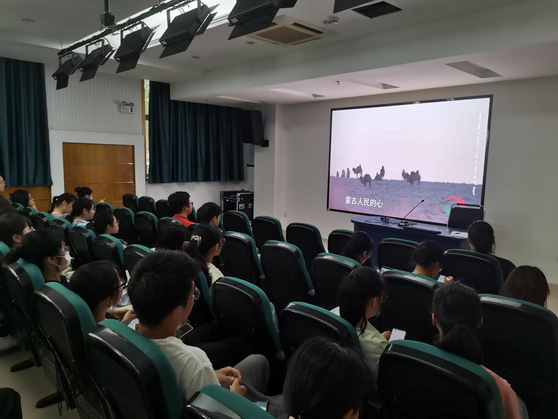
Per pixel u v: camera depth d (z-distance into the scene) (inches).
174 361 47.0
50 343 63.4
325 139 293.7
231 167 356.8
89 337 44.0
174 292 47.1
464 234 175.9
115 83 285.6
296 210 319.3
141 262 49.4
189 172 329.1
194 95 283.6
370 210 269.1
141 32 149.9
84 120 273.9
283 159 325.4
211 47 206.8
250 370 65.1
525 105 198.2
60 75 202.7
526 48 140.2
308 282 110.4
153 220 165.0
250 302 67.3
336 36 182.2
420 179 241.3
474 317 54.2
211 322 91.0
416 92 239.5
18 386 94.7
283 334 64.5
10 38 193.5
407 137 245.8
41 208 261.6
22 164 247.9
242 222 178.1
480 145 215.2
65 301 54.8
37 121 252.2
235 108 351.3
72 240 131.4
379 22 162.7
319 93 255.6
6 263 79.2
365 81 214.5
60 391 72.2
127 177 298.8
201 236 95.4
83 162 276.5
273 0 98.4
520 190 203.3
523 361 65.9
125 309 84.0
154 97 301.6
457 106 222.4
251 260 120.3
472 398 39.4
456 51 152.9
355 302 63.8
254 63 235.9
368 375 31.6
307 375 30.1
